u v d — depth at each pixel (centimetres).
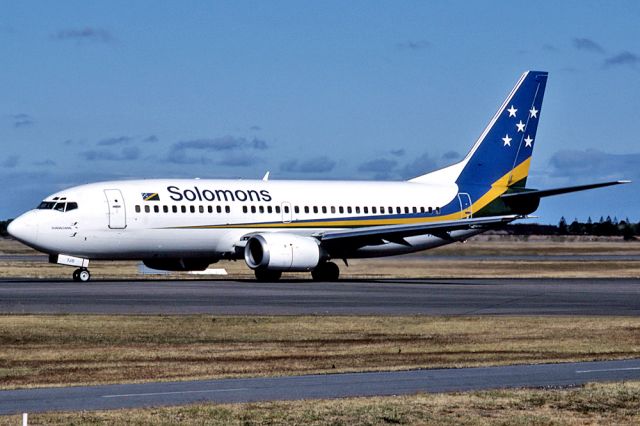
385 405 5744
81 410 5559
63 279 18588
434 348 8581
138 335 9369
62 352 8162
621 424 5403
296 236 18225
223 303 12838
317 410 5591
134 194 17862
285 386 6469
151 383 6588
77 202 17462
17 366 7375
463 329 10069
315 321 10669
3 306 12062
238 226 18562
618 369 7294
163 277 19962
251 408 5634
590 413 5625
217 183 18850
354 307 12475
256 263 18312
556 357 7981
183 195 18250
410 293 15138
